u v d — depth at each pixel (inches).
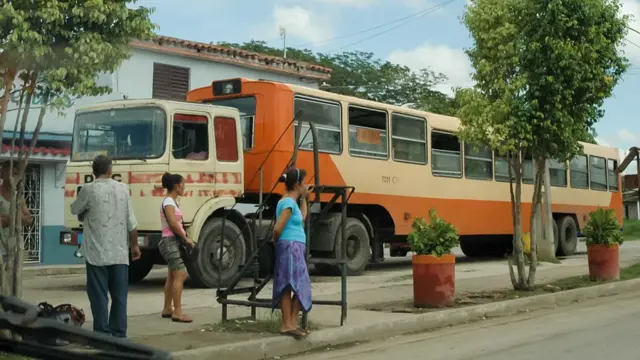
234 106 584.1
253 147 567.2
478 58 482.6
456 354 315.3
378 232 658.2
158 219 482.9
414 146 681.6
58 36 287.6
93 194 292.0
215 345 304.8
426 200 687.7
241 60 936.9
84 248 293.9
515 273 625.6
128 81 821.2
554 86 460.1
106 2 292.4
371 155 634.8
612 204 993.5
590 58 465.1
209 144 514.3
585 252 1003.9
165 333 335.3
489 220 762.8
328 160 594.6
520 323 401.7
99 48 287.1
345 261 360.5
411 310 414.3
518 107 463.8
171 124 492.7
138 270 565.3
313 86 1042.7
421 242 426.3
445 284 424.2
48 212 716.7
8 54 278.5
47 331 131.8
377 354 320.2
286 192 334.0
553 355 306.0
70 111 718.5
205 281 508.4
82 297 472.4
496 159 776.3
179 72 879.1
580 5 460.1
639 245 1203.9
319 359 311.7
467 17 480.7
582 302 490.3
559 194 880.9
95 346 129.9
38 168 714.2
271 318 355.3
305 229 375.6
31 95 302.8
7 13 268.2
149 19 310.7
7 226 314.8
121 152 501.0
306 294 330.0
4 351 136.2
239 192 534.6
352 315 393.7
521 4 467.2
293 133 568.4
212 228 512.1
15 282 295.0
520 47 464.8
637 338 343.6
